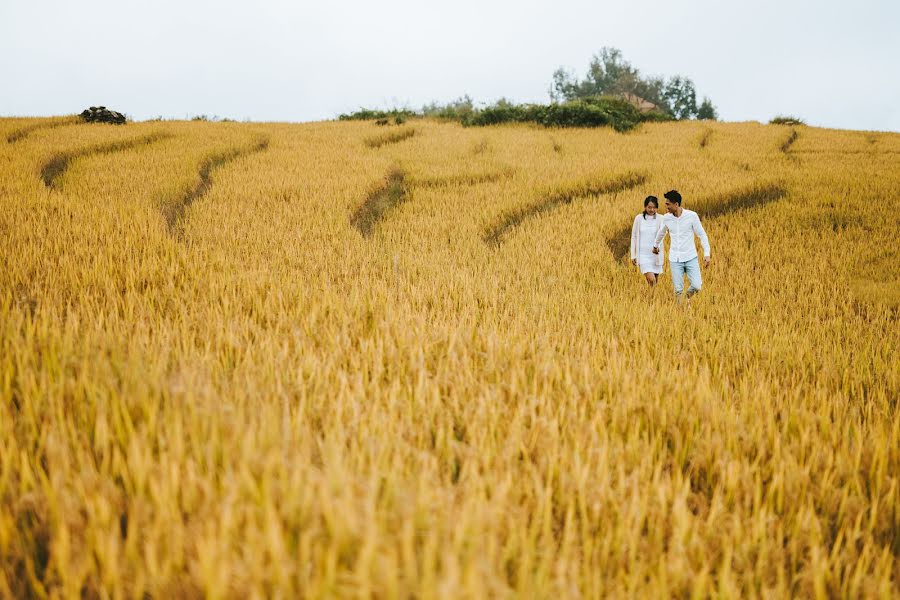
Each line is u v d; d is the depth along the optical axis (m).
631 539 2.15
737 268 9.95
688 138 25.09
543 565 1.89
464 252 9.80
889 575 2.25
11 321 3.71
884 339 6.23
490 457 2.66
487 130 28.36
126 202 10.88
